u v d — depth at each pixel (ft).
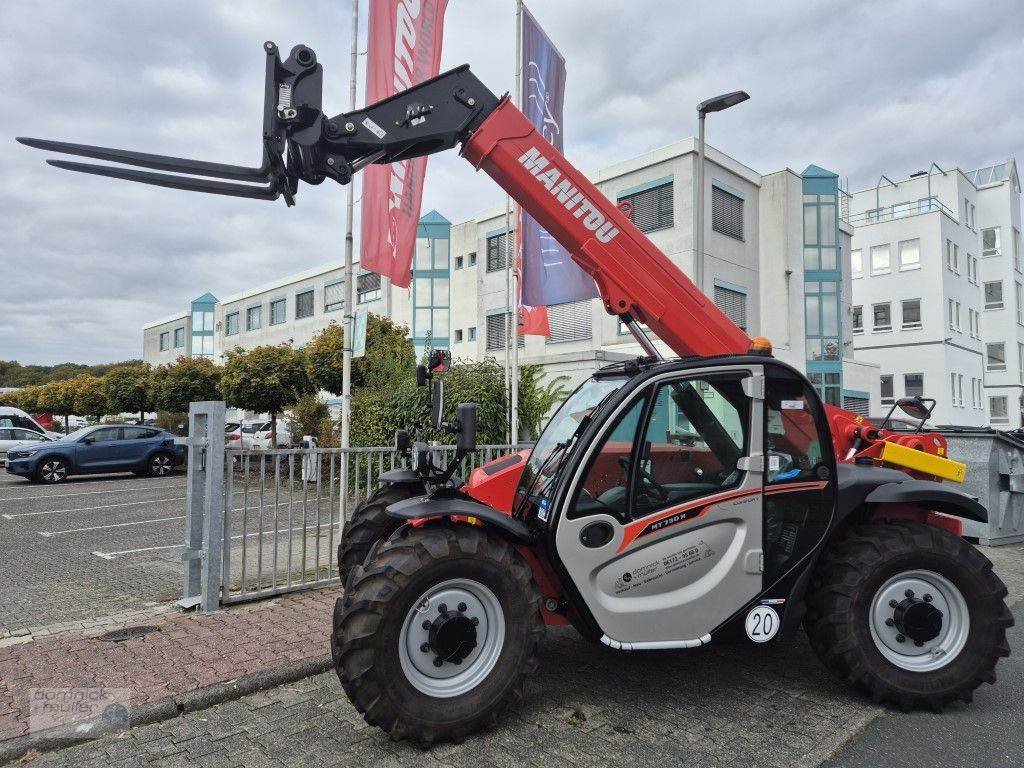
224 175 12.41
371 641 10.22
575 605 11.32
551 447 13.84
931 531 12.23
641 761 10.11
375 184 25.52
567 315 78.74
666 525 11.61
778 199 80.28
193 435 17.71
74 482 56.18
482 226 89.51
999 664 14.29
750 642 11.94
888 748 10.52
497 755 10.34
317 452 19.26
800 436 12.37
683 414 12.00
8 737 10.68
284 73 12.64
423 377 13.47
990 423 126.52
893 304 112.68
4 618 17.49
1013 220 131.95
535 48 31.58
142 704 11.76
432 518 11.66
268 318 142.00
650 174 73.97
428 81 13.92
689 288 14.48
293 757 10.34
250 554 21.22
